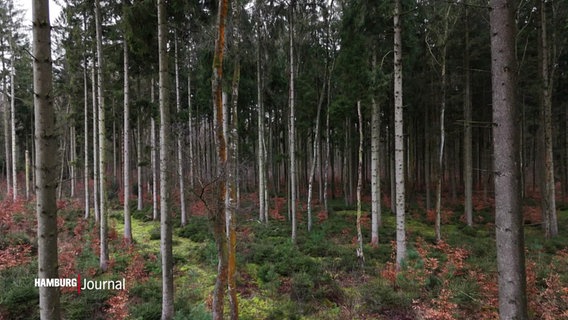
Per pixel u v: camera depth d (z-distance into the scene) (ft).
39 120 9.77
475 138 74.54
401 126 27.04
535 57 44.75
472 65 48.88
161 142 19.61
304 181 79.97
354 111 46.44
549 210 38.45
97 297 20.04
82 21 38.58
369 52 33.01
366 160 93.91
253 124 68.80
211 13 25.67
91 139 68.39
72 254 28.19
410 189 65.57
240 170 29.12
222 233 14.62
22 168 88.48
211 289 23.81
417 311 19.01
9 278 21.93
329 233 41.86
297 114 56.18
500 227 10.34
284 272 26.13
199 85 45.70
